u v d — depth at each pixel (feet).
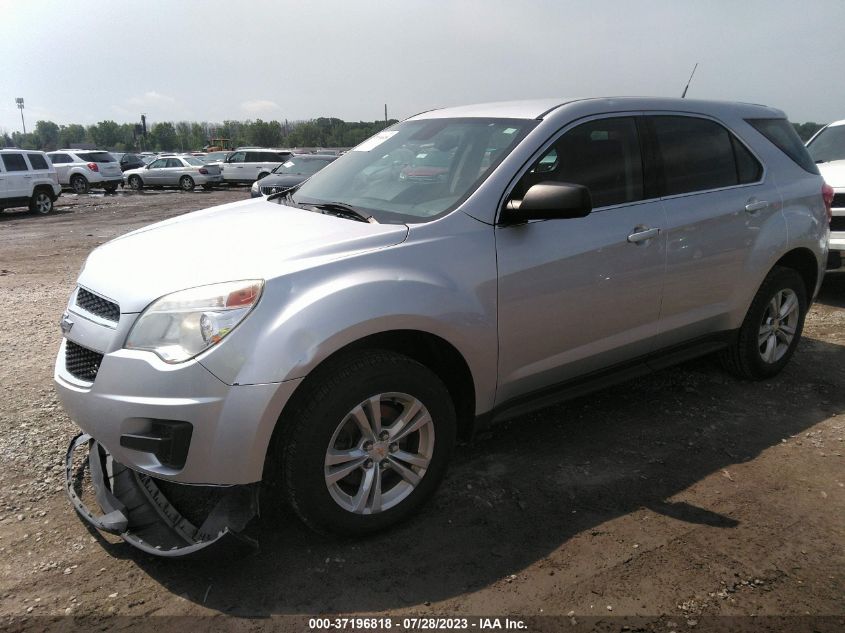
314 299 8.22
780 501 10.16
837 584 8.29
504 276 9.78
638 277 11.46
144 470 8.27
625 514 9.80
